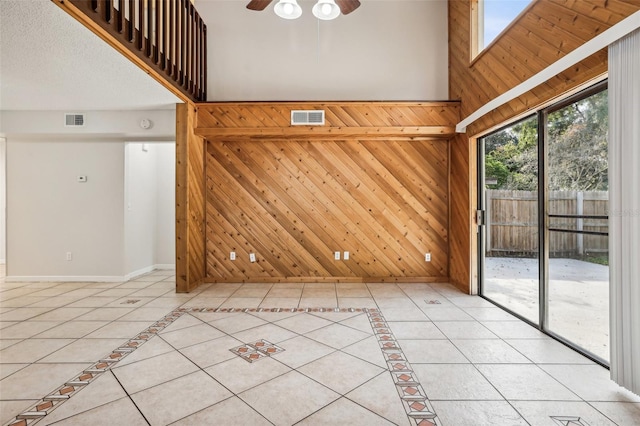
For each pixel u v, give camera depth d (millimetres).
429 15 4793
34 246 4980
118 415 1726
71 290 4383
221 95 4824
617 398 1889
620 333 1931
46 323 3111
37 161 4973
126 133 4570
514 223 3750
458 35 4406
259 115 4375
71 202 4988
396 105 4348
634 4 1844
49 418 1698
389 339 2727
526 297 3742
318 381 2070
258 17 4828
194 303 3756
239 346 2592
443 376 2135
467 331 2900
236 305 3680
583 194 2506
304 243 4766
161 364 2291
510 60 3150
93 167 4992
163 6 3445
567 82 2402
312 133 4352
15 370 2205
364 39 4809
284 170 4754
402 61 4789
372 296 4027
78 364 2289
